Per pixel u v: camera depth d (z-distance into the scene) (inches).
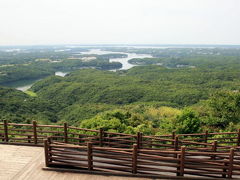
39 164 237.1
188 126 522.3
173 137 277.3
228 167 199.5
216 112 649.6
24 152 264.8
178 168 210.2
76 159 222.5
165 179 208.2
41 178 211.2
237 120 605.6
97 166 219.3
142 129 561.0
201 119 635.5
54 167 228.2
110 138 273.1
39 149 272.8
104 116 680.4
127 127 542.3
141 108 1334.9
